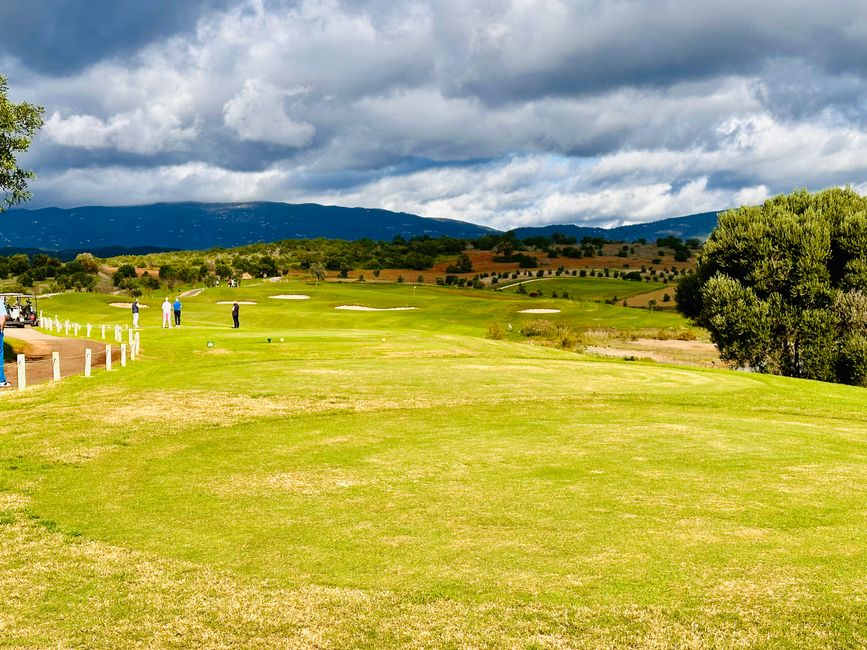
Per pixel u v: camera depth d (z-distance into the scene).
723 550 8.51
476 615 6.93
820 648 6.25
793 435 16.80
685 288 54.00
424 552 8.58
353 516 10.05
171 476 12.41
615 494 11.12
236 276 178.75
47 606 7.18
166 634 6.62
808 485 11.70
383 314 83.81
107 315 77.56
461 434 16.56
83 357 31.97
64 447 14.44
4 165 30.11
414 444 15.33
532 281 166.38
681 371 32.47
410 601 7.24
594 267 194.50
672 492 11.25
